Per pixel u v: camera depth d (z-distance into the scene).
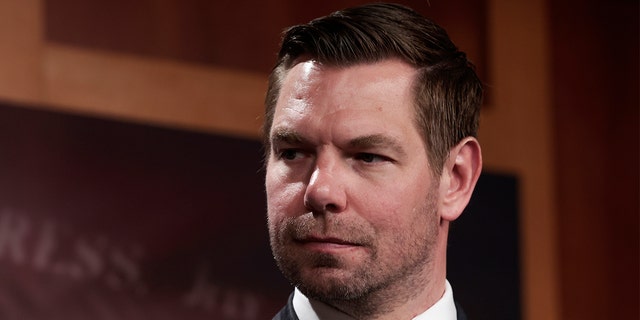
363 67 2.46
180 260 5.72
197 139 5.86
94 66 5.64
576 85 7.31
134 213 5.63
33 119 5.44
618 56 7.48
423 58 2.53
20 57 5.46
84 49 5.64
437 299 2.59
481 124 6.89
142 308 5.59
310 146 2.41
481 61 7.00
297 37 2.53
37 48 5.52
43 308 5.34
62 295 5.39
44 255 5.38
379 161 2.41
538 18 7.21
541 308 6.93
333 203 2.35
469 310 6.58
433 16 6.80
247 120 6.05
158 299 5.64
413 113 2.48
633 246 7.34
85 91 5.60
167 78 5.83
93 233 5.50
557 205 7.10
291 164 2.43
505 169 6.93
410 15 2.59
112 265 5.54
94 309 5.47
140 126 5.71
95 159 5.56
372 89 2.44
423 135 2.49
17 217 5.33
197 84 5.92
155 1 5.88
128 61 5.74
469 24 6.98
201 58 5.98
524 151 7.03
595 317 7.16
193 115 5.88
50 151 5.45
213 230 5.83
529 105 7.10
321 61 2.47
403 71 2.49
